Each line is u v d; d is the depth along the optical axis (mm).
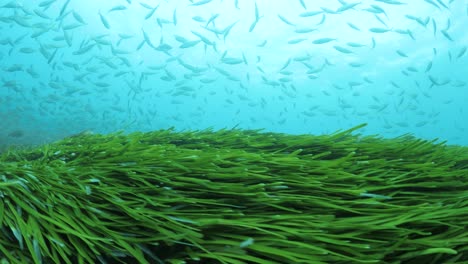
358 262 1143
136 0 29391
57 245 1221
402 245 1207
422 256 1210
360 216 1430
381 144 2418
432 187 1718
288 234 1216
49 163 1833
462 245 1242
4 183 1405
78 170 1660
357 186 1656
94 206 1376
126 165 1688
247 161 1851
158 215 1291
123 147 1920
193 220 1254
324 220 1318
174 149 2035
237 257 1150
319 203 1426
